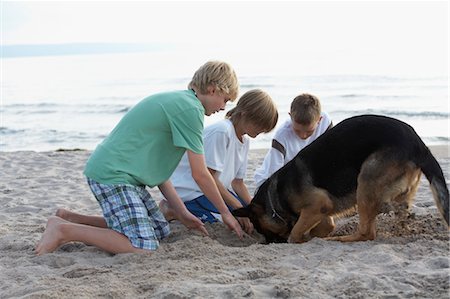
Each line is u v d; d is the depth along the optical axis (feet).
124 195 16.85
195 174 17.49
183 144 17.07
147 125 17.22
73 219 18.72
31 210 25.67
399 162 16.44
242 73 129.49
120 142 17.20
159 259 15.80
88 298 12.93
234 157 19.77
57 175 35.83
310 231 19.01
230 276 14.01
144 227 16.79
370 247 16.38
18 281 14.80
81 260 16.29
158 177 17.61
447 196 16.07
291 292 12.69
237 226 18.17
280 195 18.49
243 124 19.19
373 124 17.17
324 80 109.19
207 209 19.84
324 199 17.63
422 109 73.10
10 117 91.15
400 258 15.15
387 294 12.57
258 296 12.67
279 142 20.57
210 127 19.22
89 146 62.08
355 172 17.21
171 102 17.30
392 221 18.94
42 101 110.73
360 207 17.03
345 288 13.00
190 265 15.05
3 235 20.16
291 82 109.91
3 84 153.99
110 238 16.60
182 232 18.53
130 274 14.60
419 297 12.40
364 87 96.73
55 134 71.05
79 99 110.73
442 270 13.99
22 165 40.06
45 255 16.42
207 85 17.62
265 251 16.38
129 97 111.45
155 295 12.92
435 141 52.54
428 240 16.65
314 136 20.70
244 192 21.04
